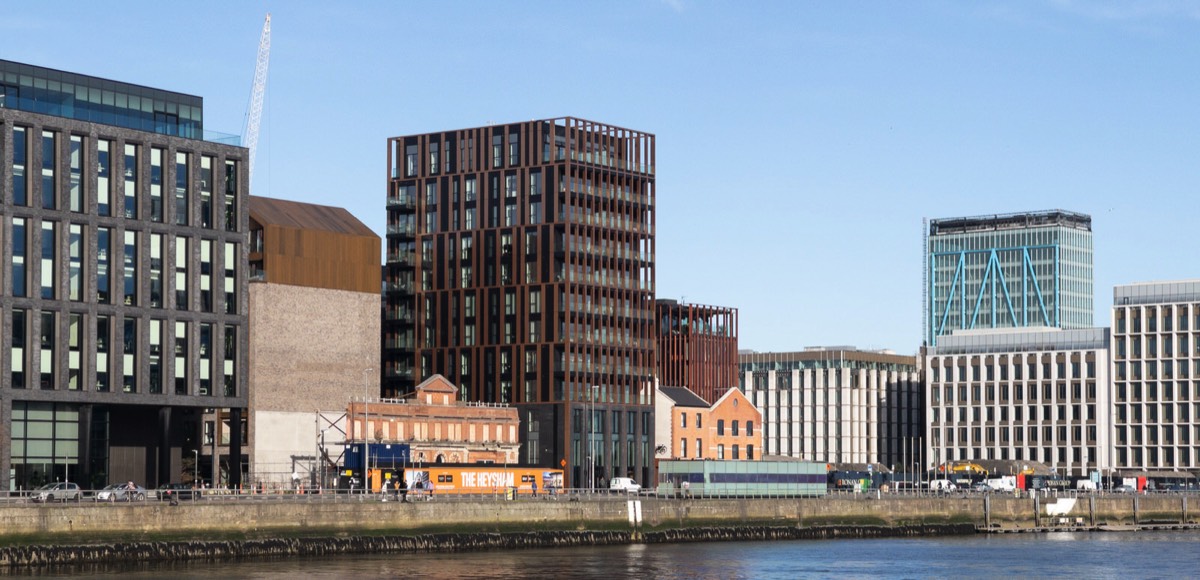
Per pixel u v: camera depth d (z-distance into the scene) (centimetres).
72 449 17062
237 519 14850
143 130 17588
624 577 13925
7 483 16312
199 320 17962
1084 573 15100
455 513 16625
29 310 16512
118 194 17275
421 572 13938
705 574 14375
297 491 17200
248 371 19200
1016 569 15450
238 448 18350
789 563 15775
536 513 17362
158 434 17850
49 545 13525
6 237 16338
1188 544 19450
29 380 16475
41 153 16700
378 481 18862
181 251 17900
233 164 18575
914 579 14325
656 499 18612
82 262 16975
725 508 19300
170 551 14288
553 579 13575
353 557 15412
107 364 17138
